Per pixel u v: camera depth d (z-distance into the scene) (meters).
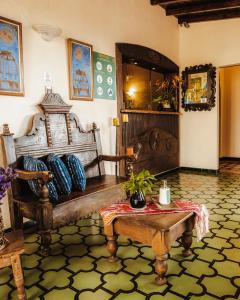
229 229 3.06
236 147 8.50
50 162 3.06
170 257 2.46
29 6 3.27
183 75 6.69
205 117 6.54
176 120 6.72
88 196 3.03
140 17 5.32
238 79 8.27
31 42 3.31
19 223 2.91
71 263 2.42
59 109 3.47
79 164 3.29
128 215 2.26
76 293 1.98
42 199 2.52
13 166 2.91
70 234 3.06
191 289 1.98
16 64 3.11
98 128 4.17
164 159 6.27
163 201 2.48
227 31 6.10
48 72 3.52
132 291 1.98
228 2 5.46
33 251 2.68
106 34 4.46
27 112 3.28
